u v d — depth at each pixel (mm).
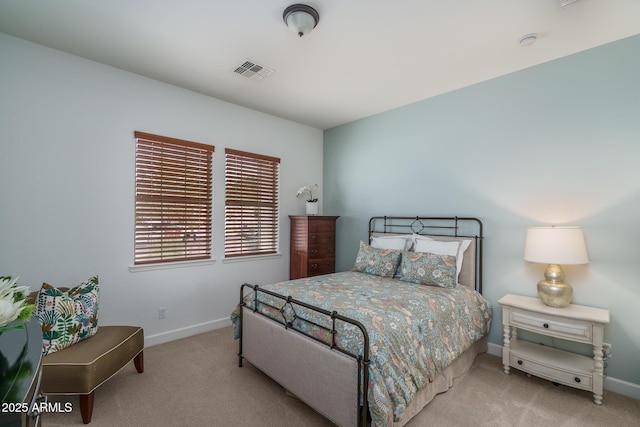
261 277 3982
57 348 1986
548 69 2672
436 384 2170
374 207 4074
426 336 2027
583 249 2287
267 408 2068
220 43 2396
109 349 2070
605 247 2396
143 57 2633
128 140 2910
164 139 3111
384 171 3961
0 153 2301
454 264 2826
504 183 2930
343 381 1705
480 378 2484
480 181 3090
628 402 2170
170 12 2023
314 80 3051
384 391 1586
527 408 2082
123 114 2879
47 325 1973
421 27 2172
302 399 1988
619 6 1937
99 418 1942
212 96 3486
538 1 1897
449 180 3324
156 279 3090
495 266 2975
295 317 2133
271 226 4145
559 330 2273
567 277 2561
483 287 3047
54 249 2521
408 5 1939
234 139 3715
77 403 2104
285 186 4281
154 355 2844
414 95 3428
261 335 2406
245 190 3846
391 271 3166
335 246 4379
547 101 2682
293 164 4387
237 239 3756
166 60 2680
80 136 2648
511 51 2502
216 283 3549
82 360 1896
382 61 2662
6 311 866
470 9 1979
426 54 2545
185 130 3285
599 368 2121
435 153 3447
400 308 2082
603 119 2416
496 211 2977
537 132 2736
